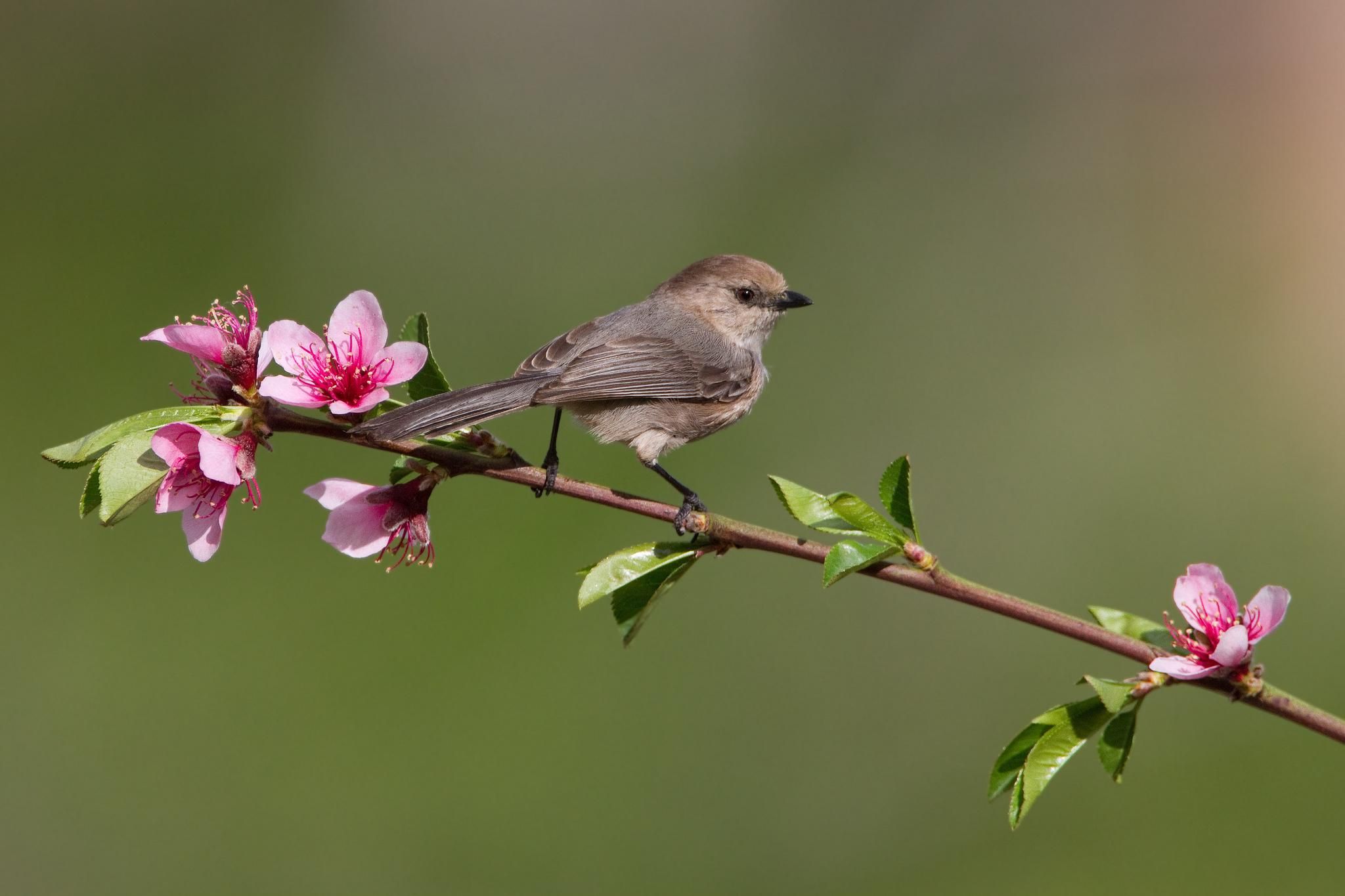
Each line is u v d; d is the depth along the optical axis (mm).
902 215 14133
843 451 12312
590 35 15438
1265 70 15102
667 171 14383
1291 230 14281
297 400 4898
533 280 13195
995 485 12391
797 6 15531
